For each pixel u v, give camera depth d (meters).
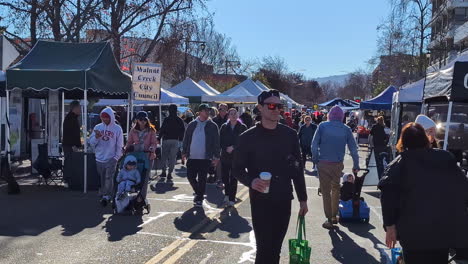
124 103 24.88
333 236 7.84
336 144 8.24
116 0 23.38
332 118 8.35
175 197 11.03
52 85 11.02
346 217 8.76
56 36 21.98
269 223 4.59
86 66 11.51
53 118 14.05
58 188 11.94
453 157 4.10
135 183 9.07
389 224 4.04
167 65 27.50
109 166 9.91
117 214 9.02
